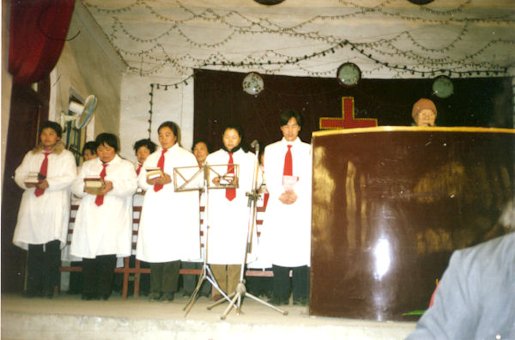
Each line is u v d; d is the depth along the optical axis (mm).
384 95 8922
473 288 1175
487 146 3305
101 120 8258
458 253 1256
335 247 3408
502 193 3266
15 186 5434
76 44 7227
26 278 4992
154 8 8945
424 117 4090
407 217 3301
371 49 9156
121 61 9016
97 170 4727
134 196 5359
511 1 8578
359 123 8852
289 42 9211
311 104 8922
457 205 3268
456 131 3328
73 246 4586
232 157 4711
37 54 5035
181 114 9133
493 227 3234
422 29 9109
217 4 8898
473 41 9070
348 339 3182
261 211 5043
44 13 5102
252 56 9211
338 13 9047
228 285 4598
